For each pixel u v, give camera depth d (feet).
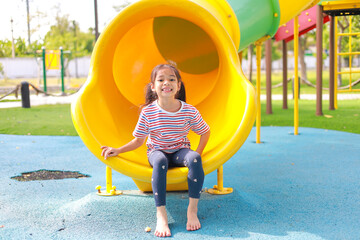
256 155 16.53
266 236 7.84
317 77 29.35
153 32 12.62
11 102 46.93
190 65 13.11
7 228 8.34
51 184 12.12
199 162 8.36
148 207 9.55
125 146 8.79
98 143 8.79
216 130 10.02
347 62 132.16
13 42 129.29
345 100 44.37
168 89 8.82
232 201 9.87
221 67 11.23
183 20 12.80
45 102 46.80
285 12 15.02
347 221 8.68
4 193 11.09
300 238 7.72
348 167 14.05
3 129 24.50
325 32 91.76
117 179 12.76
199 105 11.82
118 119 10.46
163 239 7.75
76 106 9.17
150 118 8.92
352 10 27.71
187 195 10.51
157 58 12.88
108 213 9.19
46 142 20.06
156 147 8.97
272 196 10.68
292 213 9.25
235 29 11.73
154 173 8.27
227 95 10.14
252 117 8.89
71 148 18.37
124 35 11.60
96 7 43.45
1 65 130.52
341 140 19.97
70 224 8.59
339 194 10.78
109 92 10.68
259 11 13.60
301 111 33.01
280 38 30.86
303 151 17.24
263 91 67.97
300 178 12.65
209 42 13.07
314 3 16.38
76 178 12.94
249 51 80.59
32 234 8.01
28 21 111.34
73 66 158.51
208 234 7.97
